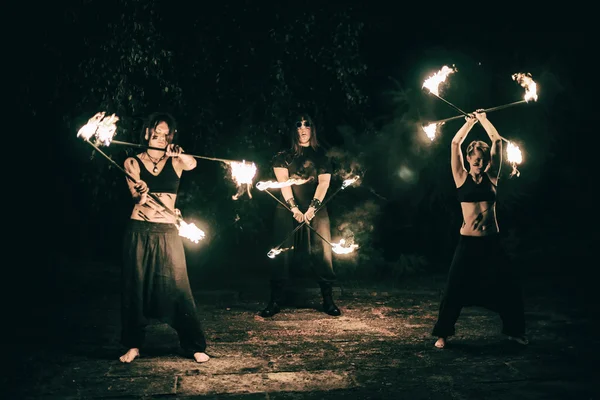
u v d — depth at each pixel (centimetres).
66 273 909
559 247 1052
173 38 743
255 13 755
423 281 873
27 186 1000
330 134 984
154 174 502
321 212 687
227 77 781
